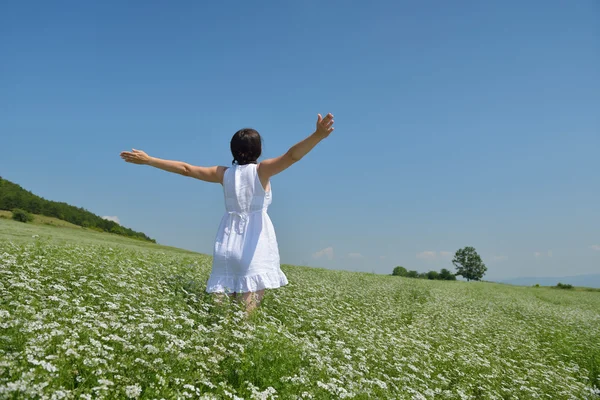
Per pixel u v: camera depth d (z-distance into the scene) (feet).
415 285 95.61
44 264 25.54
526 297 111.04
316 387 14.08
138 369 12.12
